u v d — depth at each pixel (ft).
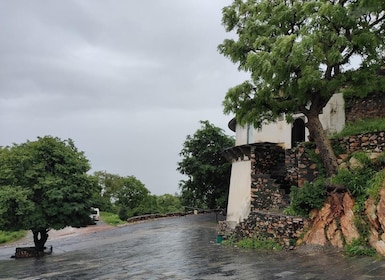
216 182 104.27
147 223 99.96
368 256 33.68
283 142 67.15
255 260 37.27
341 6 38.88
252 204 59.31
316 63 39.99
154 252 51.08
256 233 47.57
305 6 39.65
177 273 34.53
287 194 54.29
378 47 41.19
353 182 39.24
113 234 84.64
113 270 39.86
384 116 53.36
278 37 40.88
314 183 44.86
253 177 59.82
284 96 47.14
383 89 45.39
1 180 65.41
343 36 39.42
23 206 61.67
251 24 44.80
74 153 71.67
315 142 48.26
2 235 103.45
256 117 47.19
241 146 68.23
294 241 41.78
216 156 103.50
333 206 40.34
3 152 67.56
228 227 64.34
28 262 56.54
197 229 76.43
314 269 30.71
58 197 63.46
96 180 71.31
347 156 45.44
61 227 65.36
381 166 40.27
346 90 56.85
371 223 35.91
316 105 45.01
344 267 30.53
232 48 47.42
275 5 44.62
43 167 66.39
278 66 38.83
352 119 56.65
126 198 182.09
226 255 42.14
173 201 219.61
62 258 56.18
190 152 105.19
